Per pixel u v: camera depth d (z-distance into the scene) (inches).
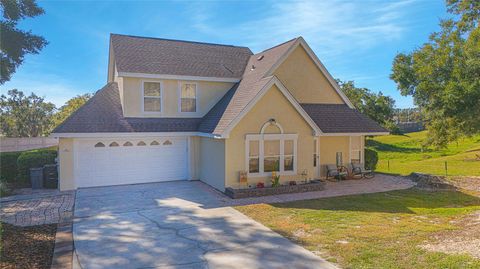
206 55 792.3
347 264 260.5
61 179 582.6
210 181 618.5
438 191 579.5
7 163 669.3
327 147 717.9
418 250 283.6
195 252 298.8
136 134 615.2
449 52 725.9
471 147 1482.5
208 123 632.4
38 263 272.5
